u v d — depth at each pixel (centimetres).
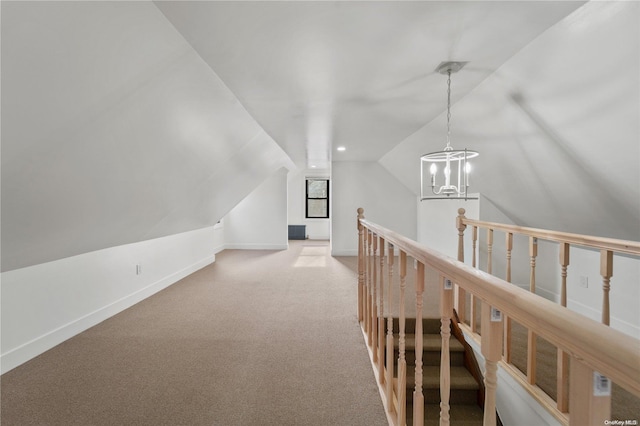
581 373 47
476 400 221
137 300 339
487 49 168
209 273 472
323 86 218
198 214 423
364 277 273
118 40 127
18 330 212
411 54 174
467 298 277
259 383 189
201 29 146
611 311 254
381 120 301
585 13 132
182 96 192
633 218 233
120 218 255
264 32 150
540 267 350
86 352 228
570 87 170
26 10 95
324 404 171
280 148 455
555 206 289
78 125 145
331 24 145
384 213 591
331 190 595
